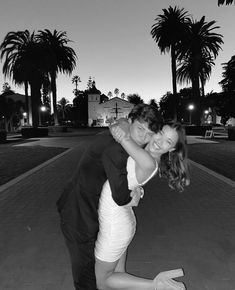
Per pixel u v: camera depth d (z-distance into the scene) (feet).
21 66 159.84
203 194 28.58
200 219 21.35
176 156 10.03
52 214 22.89
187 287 12.90
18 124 294.66
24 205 25.44
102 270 9.58
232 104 172.24
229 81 172.04
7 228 20.07
